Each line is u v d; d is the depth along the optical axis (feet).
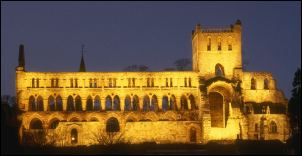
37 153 634.02
